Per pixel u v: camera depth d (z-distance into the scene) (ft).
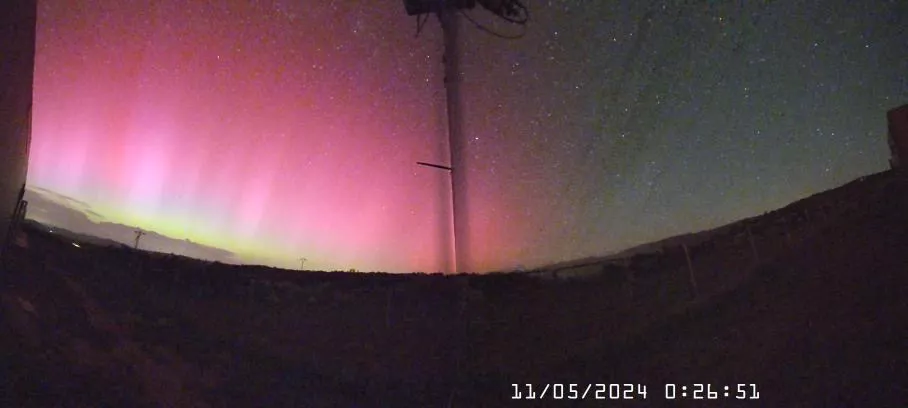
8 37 13.41
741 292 28.25
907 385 15.49
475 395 22.97
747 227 38.01
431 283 41.19
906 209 26.78
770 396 17.76
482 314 34.91
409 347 29.37
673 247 41.09
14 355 15.53
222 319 27.78
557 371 25.04
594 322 31.86
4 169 15.10
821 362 18.51
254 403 18.79
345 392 21.84
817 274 25.76
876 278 22.67
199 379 19.42
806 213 34.37
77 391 15.20
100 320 21.93
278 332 28.09
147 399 16.42
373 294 37.65
